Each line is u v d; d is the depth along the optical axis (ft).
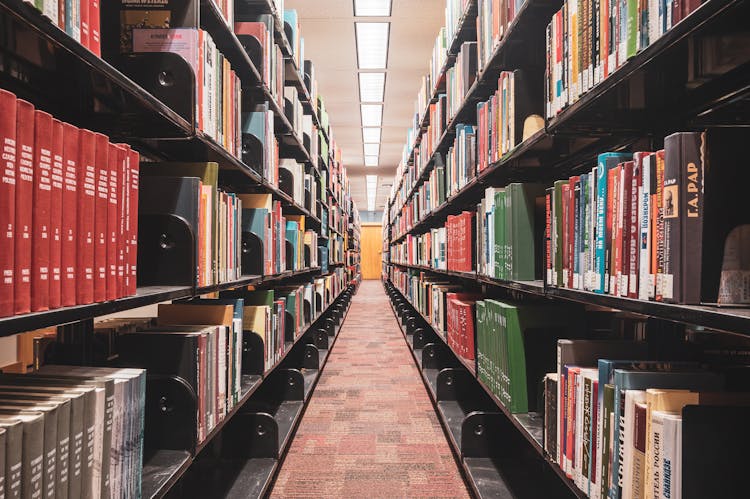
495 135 6.52
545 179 7.13
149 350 4.11
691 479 2.42
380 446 8.25
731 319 2.07
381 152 34.14
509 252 5.68
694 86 3.49
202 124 4.83
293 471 7.29
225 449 7.07
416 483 6.92
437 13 14.88
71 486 2.49
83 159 2.78
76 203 2.72
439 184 11.50
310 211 12.45
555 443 4.10
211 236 4.88
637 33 3.00
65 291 2.62
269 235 7.67
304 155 12.59
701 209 2.52
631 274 3.04
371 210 74.28
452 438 7.79
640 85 3.51
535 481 6.30
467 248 8.41
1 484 2.01
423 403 10.59
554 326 5.44
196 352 4.13
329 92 21.76
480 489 6.06
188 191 4.34
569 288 4.01
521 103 5.71
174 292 3.89
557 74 4.31
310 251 12.61
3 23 2.41
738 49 2.83
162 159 6.11
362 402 10.66
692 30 2.42
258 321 6.88
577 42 3.89
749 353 3.76
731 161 2.50
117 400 2.97
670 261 2.60
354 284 39.06
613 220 3.30
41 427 2.25
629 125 4.25
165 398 4.05
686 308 2.39
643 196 2.92
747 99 3.71
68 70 3.07
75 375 3.10
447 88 10.26
